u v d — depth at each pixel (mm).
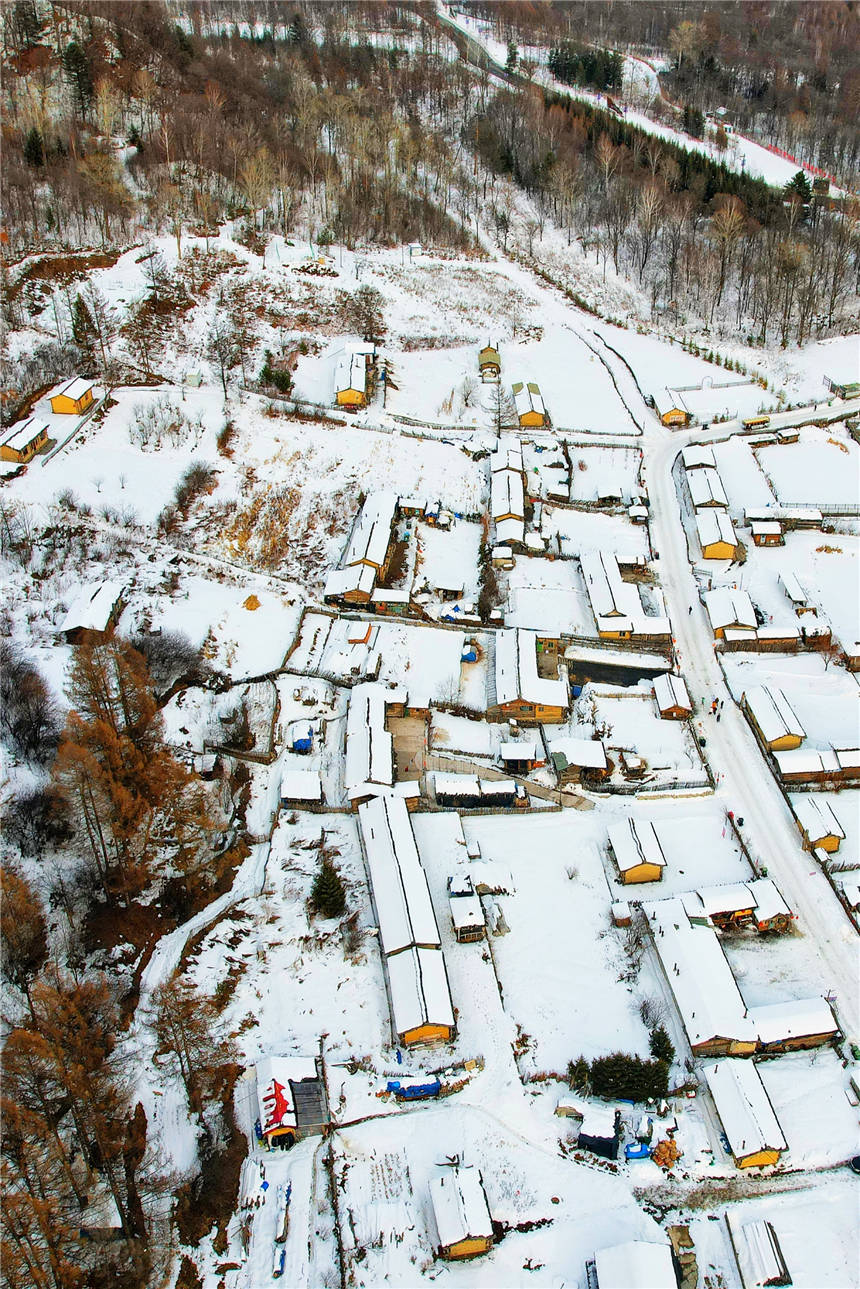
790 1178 56906
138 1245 50000
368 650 92500
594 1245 53250
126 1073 57531
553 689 88750
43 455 104312
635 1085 59656
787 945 70562
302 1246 51969
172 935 66750
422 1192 55375
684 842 78438
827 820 77562
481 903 72750
